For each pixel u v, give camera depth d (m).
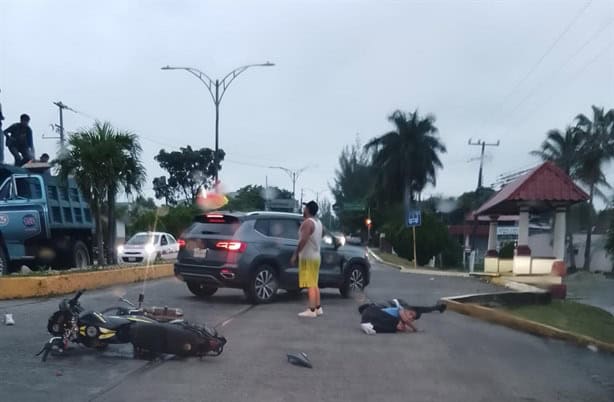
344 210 75.31
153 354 7.58
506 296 13.87
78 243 17.83
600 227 57.38
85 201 18.41
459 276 25.02
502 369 7.81
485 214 25.41
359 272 14.38
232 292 14.34
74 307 7.56
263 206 51.69
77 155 16.50
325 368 7.49
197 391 6.38
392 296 14.80
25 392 6.10
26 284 12.11
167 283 16.14
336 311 11.81
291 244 12.94
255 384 6.71
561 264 20.06
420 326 10.52
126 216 35.78
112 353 7.70
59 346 7.45
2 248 15.36
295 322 10.41
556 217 20.80
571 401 6.58
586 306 16.44
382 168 67.94
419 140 67.00
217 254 12.15
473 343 9.29
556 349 9.27
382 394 6.53
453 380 7.17
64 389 6.24
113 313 8.51
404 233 43.31
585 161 54.25
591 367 8.16
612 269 52.19
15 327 9.08
